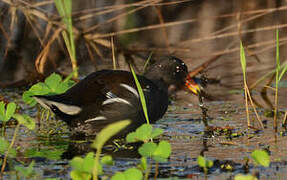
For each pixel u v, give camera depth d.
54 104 8.91
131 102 9.36
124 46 15.58
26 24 16.03
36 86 9.78
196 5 18.78
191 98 12.27
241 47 9.66
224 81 13.04
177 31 16.88
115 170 7.26
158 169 7.33
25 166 7.45
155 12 18.09
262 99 11.77
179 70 10.74
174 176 7.02
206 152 8.18
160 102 9.97
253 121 10.15
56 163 7.64
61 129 9.78
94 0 17.64
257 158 6.59
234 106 11.34
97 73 9.74
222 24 17.09
